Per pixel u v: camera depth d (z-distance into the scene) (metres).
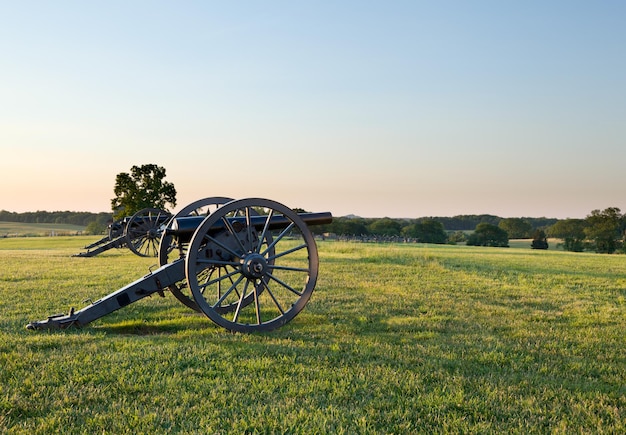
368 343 7.30
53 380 5.47
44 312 9.61
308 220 9.14
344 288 13.18
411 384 5.48
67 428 4.36
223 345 7.01
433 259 21.94
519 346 7.30
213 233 8.27
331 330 8.19
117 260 22.14
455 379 5.70
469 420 4.64
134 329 8.38
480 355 6.77
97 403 4.91
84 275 15.66
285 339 7.43
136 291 8.22
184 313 9.64
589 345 7.48
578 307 10.80
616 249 93.56
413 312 10.05
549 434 4.40
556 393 5.36
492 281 15.02
